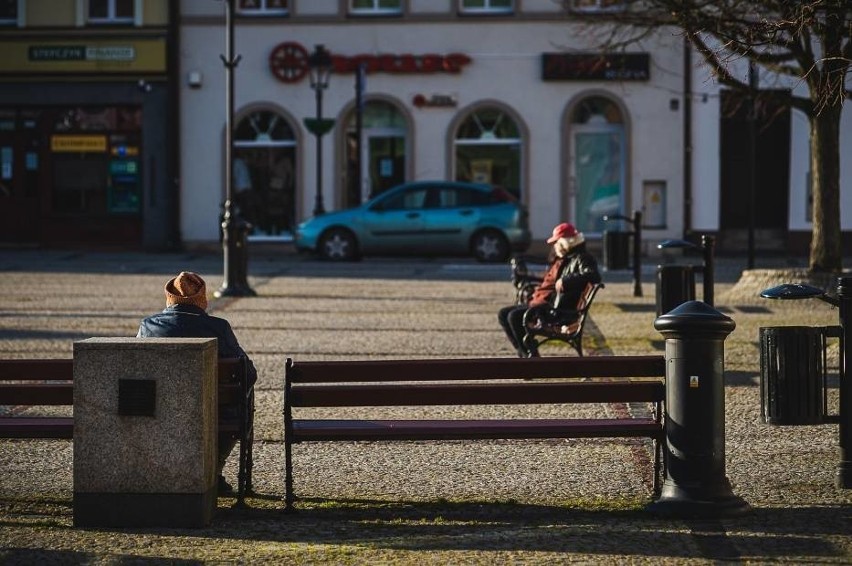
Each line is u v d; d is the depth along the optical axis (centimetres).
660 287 2559
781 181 6109
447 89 6278
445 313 3456
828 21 2430
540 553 1289
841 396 1549
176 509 1384
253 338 2925
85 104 6356
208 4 6322
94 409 1379
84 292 4022
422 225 5553
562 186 6253
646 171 6191
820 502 1493
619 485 1582
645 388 1463
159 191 6362
